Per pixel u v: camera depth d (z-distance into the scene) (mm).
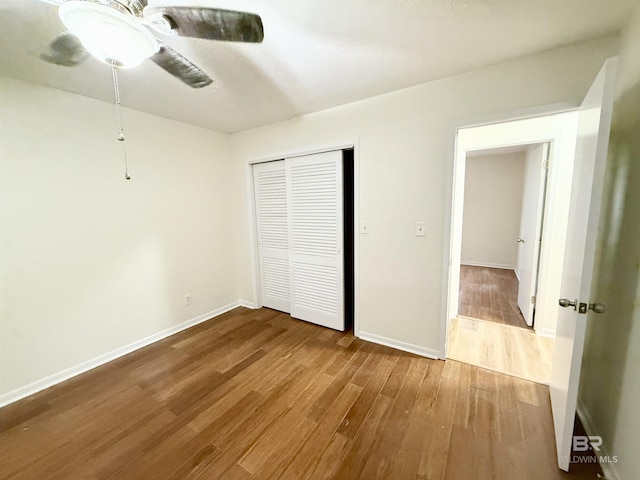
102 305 2309
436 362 2207
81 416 1721
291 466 1362
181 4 1180
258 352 2424
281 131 2850
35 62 1621
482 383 1942
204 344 2592
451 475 1296
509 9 1257
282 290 3299
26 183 1896
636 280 1192
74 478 1330
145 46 1060
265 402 1805
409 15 1286
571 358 1270
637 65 1238
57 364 2072
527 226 3207
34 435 1584
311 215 2809
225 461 1398
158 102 2279
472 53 1634
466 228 5684
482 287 4215
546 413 1659
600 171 1158
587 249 1201
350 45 1524
